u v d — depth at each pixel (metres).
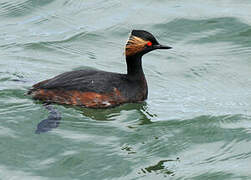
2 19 20.86
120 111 14.88
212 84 16.98
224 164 12.46
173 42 19.58
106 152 12.62
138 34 15.32
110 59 18.44
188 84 16.94
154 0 22.14
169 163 12.43
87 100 14.60
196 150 13.09
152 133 13.70
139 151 12.80
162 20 20.69
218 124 14.34
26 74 16.69
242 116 14.82
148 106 15.32
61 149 12.61
